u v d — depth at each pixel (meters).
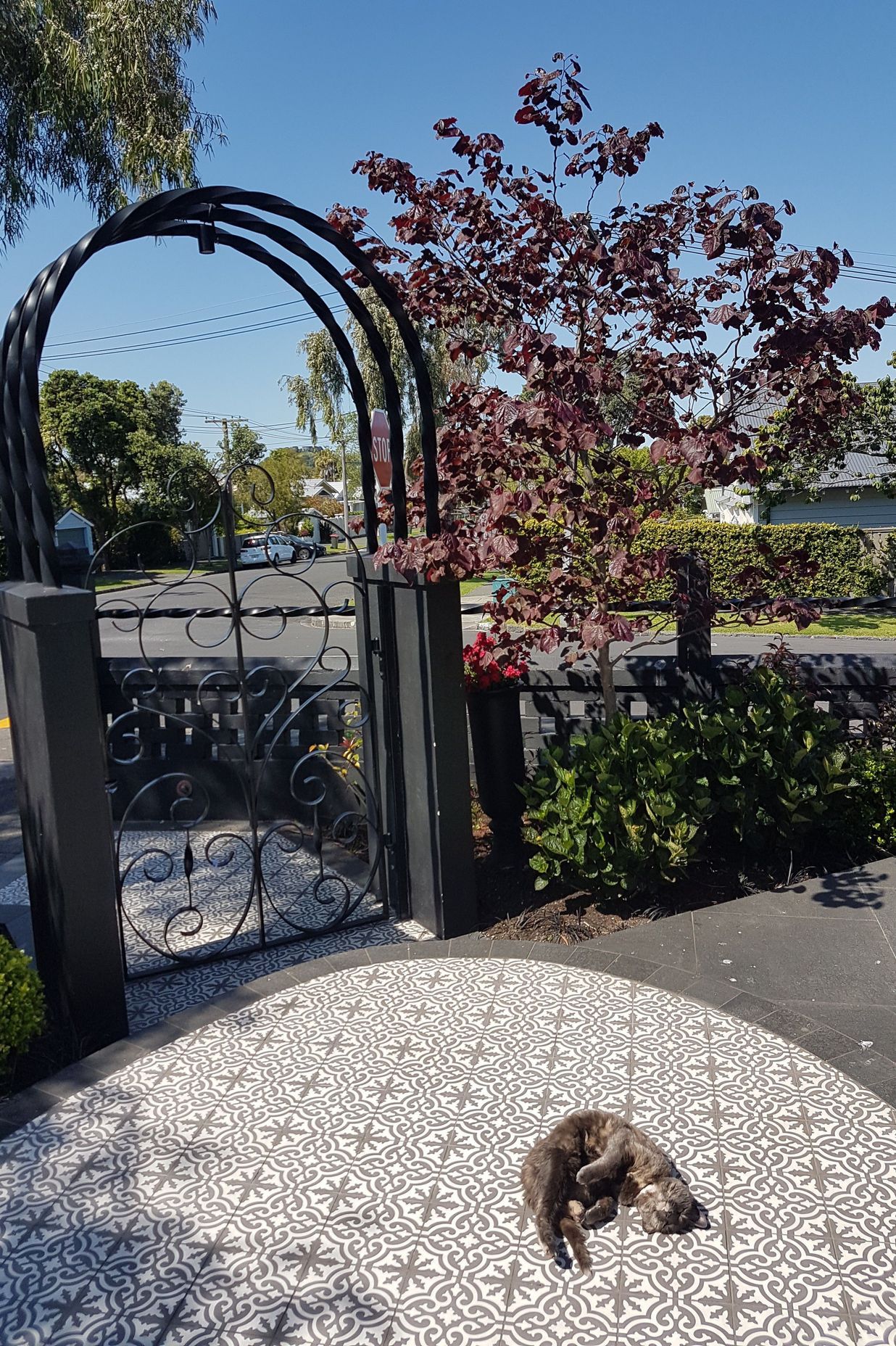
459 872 4.33
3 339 3.45
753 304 4.34
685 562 5.21
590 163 4.64
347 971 3.91
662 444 4.35
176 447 35.09
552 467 4.88
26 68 10.25
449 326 5.18
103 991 3.55
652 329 4.74
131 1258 2.39
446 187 4.81
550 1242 2.35
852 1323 2.11
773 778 4.78
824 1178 2.58
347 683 4.60
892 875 4.67
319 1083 3.12
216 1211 2.55
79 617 3.31
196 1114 2.99
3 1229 2.52
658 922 4.27
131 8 10.41
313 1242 2.42
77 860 3.44
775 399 4.81
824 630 16.59
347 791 6.15
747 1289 2.21
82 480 34.25
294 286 4.15
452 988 3.73
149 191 10.95
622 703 5.72
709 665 5.52
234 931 4.48
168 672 6.27
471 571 4.14
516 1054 3.24
